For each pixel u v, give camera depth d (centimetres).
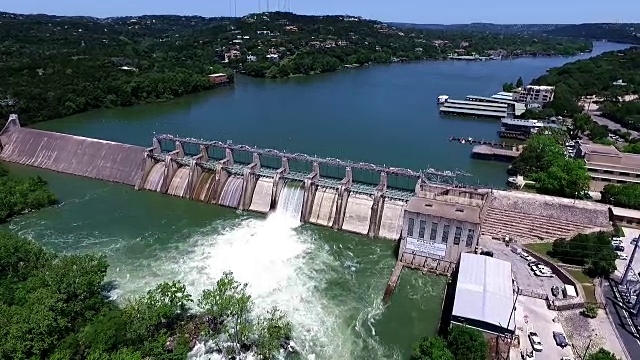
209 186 12769
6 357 6003
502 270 8238
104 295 8538
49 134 15688
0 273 7988
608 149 14450
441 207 9569
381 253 10294
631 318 7788
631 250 9794
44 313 6438
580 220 10656
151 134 18675
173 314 7756
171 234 10956
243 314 7588
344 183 11425
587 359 6531
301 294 8788
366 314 8300
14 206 11656
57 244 10375
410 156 16762
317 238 10925
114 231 11050
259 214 12131
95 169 14412
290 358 7219
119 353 6100
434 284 9150
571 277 8662
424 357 6550
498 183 14475
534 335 7281
